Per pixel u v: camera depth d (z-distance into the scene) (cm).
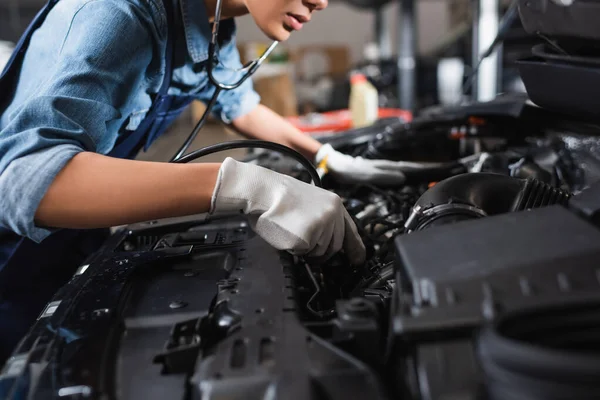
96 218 63
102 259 75
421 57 428
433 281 43
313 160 120
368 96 227
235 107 124
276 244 69
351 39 672
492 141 117
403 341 46
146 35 77
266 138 127
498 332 35
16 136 65
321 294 68
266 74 336
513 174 96
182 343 52
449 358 39
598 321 37
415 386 42
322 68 564
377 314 53
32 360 50
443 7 659
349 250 76
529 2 75
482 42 211
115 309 59
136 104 87
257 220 71
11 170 63
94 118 70
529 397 32
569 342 36
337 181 113
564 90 77
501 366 32
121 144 96
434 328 39
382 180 107
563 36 71
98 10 73
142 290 64
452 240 48
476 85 216
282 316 54
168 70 90
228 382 43
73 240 104
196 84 102
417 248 49
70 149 64
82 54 70
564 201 67
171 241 80
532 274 41
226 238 80
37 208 62
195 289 63
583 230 45
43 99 66
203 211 69
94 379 47
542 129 108
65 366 49
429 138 121
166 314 58
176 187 65
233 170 69
